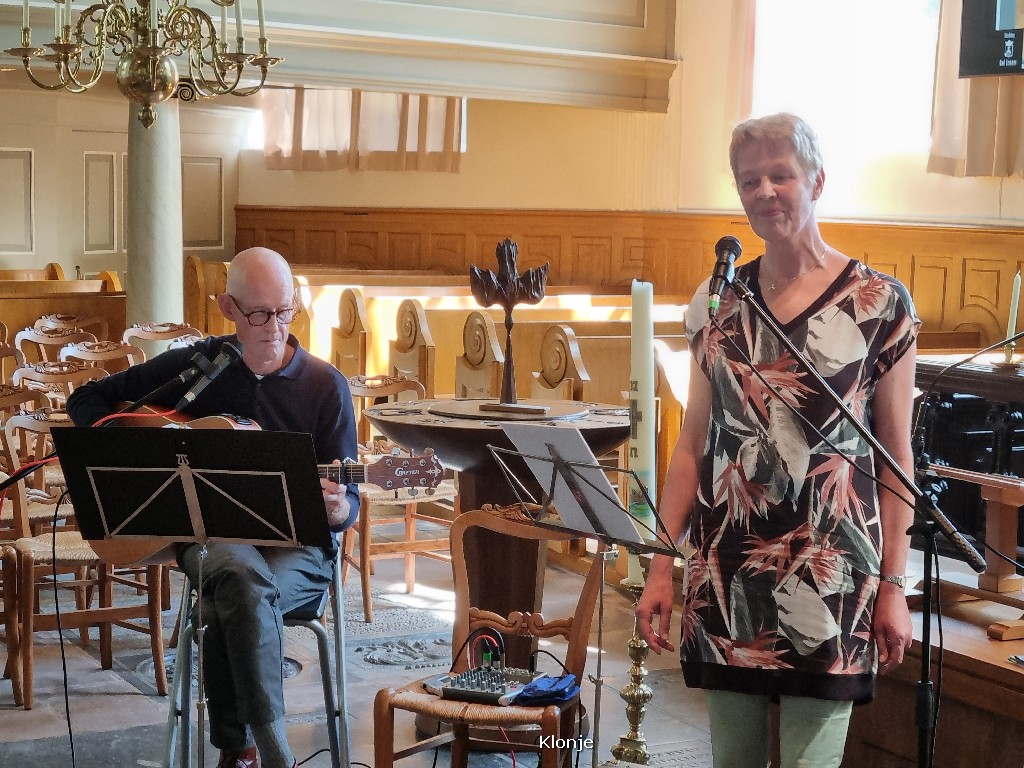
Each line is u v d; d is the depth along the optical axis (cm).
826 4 869
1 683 419
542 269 366
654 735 378
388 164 1166
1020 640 307
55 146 1110
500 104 1123
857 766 319
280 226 1255
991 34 696
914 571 470
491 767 355
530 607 365
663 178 1022
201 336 621
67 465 254
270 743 276
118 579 435
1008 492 322
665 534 204
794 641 211
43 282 818
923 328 815
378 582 561
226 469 250
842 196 872
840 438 210
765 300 217
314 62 824
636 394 214
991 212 768
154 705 401
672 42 987
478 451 338
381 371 708
